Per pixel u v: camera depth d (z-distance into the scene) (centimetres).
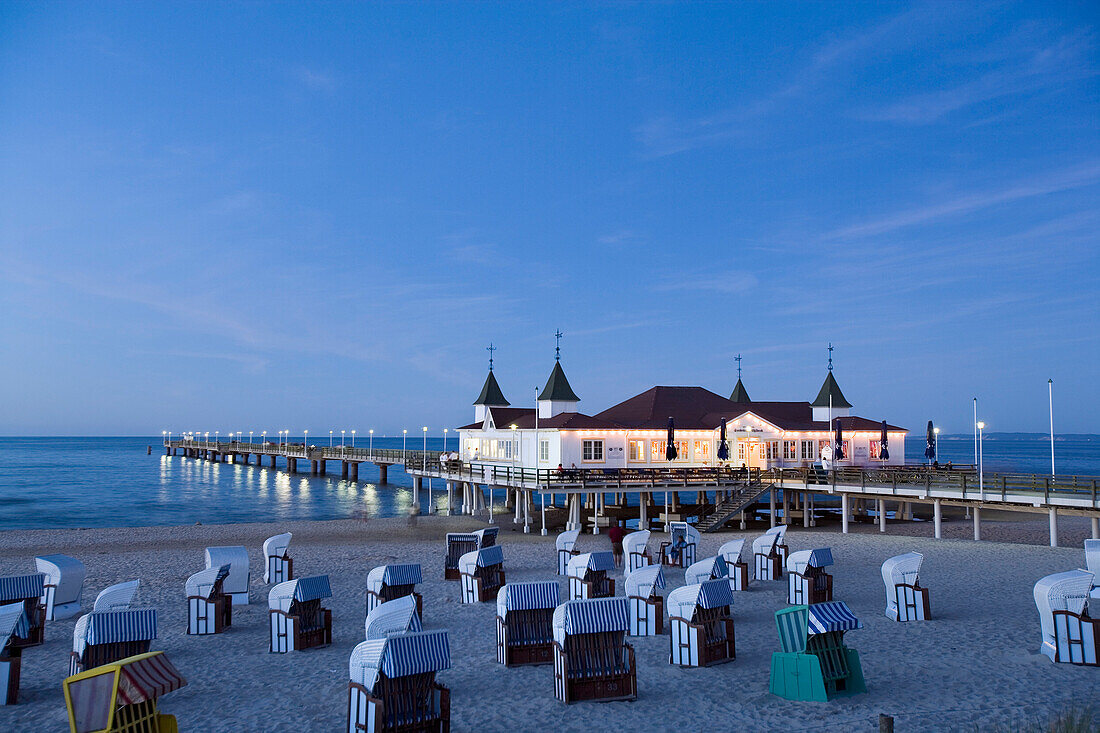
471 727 1168
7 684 1302
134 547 3459
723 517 3928
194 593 1830
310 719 1216
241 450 13650
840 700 1254
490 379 5978
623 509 5028
